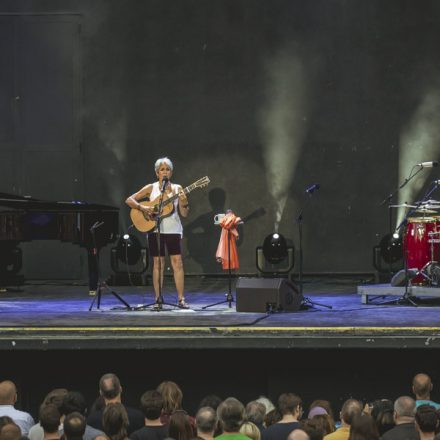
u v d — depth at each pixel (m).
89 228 22.42
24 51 27.69
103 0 27.62
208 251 27.66
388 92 27.59
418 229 21.12
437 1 27.44
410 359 17.91
